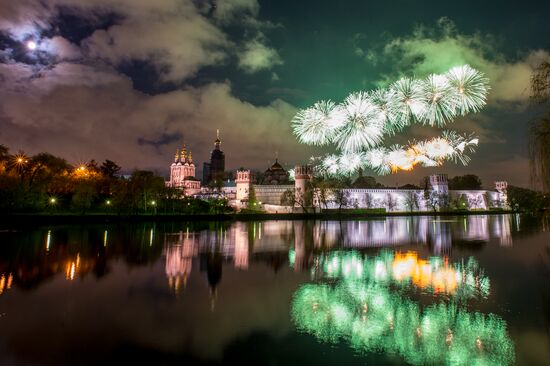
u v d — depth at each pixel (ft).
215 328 52.34
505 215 515.50
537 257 117.60
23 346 45.42
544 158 70.54
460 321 55.57
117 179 371.76
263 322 55.01
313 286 78.64
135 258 115.24
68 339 47.83
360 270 97.25
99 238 171.01
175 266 102.58
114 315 58.03
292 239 183.42
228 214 385.91
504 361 42.09
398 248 146.00
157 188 350.02
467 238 184.44
